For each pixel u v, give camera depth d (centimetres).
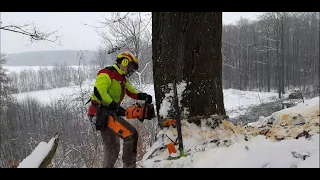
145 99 419
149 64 1534
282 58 4241
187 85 418
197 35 412
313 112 402
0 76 2983
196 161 348
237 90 4181
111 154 403
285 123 409
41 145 404
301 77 4797
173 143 402
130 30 1317
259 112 2047
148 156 402
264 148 327
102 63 1533
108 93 388
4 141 2561
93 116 388
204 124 414
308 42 5006
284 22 4566
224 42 4788
